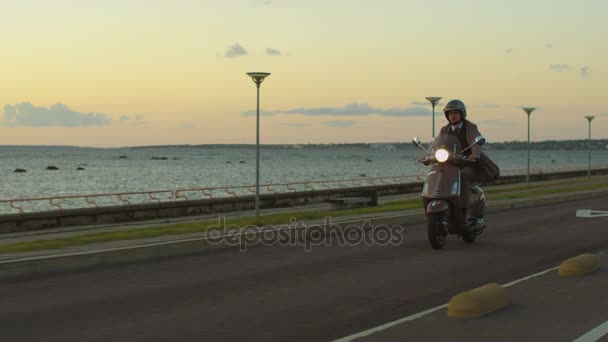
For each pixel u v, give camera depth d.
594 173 79.44
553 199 33.09
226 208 30.94
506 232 19.64
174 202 28.08
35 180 94.06
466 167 16.08
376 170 140.88
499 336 7.43
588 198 36.44
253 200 32.50
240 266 13.65
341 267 13.39
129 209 26.17
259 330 8.33
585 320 8.08
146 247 14.93
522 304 9.12
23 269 12.73
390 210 25.78
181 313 9.31
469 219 16.38
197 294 10.70
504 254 15.06
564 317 8.27
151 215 27.14
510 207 29.28
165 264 14.02
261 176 109.12
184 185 82.06
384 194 43.75
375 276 12.29
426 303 9.90
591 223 22.25
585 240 17.55
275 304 9.88
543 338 7.29
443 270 12.91
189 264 14.00
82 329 8.43
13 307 9.78
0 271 12.41
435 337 7.51
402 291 10.83
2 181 91.00
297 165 176.12
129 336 8.07
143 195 64.50
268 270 13.09
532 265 13.46
